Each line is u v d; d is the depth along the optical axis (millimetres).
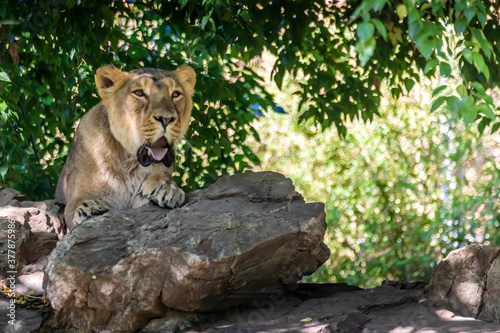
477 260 7438
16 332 7242
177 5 11414
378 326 6961
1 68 11453
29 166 13133
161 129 8469
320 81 12086
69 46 11641
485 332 6535
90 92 12234
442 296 7582
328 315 7191
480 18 6809
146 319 7430
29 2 11531
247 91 12617
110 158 9117
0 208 9156
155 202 8383
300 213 7895
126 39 12906
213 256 7055
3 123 11836
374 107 12305
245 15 10742
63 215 9594
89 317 7422
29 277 8148
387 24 10227
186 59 12773
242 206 8172
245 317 7625
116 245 7555
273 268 7680
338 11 11594
